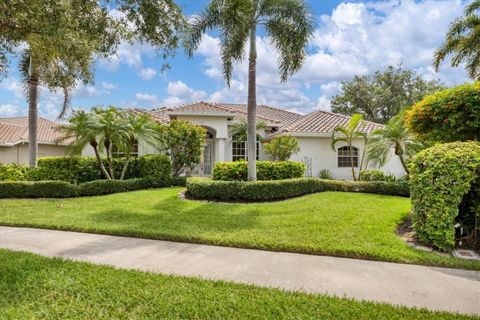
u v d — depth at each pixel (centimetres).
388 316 352
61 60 984
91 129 1367
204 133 1728
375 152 1476
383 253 561
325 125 2009
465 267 517
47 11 611
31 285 430
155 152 1775
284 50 1197
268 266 521
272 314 356
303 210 940
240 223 791
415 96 3412
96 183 1326
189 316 353
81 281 442
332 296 405
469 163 588
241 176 1332
